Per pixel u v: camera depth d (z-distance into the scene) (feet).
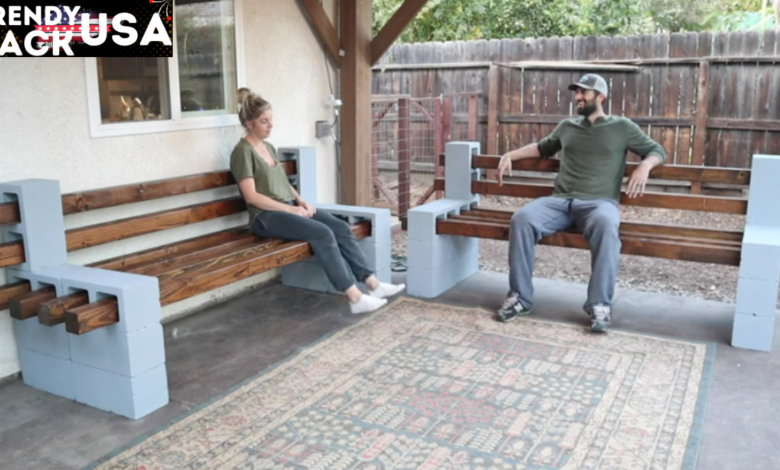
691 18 35.76
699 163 23.07
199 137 13.19
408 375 10.16
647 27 36.11
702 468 7.75
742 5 37.73
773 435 8.45
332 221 12.84
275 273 15.16
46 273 9.57
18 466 7.97
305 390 9.70
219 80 13.67
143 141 12.11
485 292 14.16
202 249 11.93
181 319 12.84
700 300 13.70
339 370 10.34
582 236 12.62
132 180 12.00
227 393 9.67
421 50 27.86
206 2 13.11
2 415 9.21
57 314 8.82
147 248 12.41
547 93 25.04
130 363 8.88
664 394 9.48
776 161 11.70
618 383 9.82
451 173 15.05
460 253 14.78
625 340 11.44
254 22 14.16
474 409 9.11
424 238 13.57
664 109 23.39
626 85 23.84
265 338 11.85
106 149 11.51
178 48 12.64
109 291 8.84
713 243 11.93
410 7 16.01
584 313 12.87
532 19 36.11
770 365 10.52
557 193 13.32
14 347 10.28
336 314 13.02
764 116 22.04
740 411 9.07
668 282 15.25
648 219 22.45
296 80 15.46
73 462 8.05
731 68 22.21
